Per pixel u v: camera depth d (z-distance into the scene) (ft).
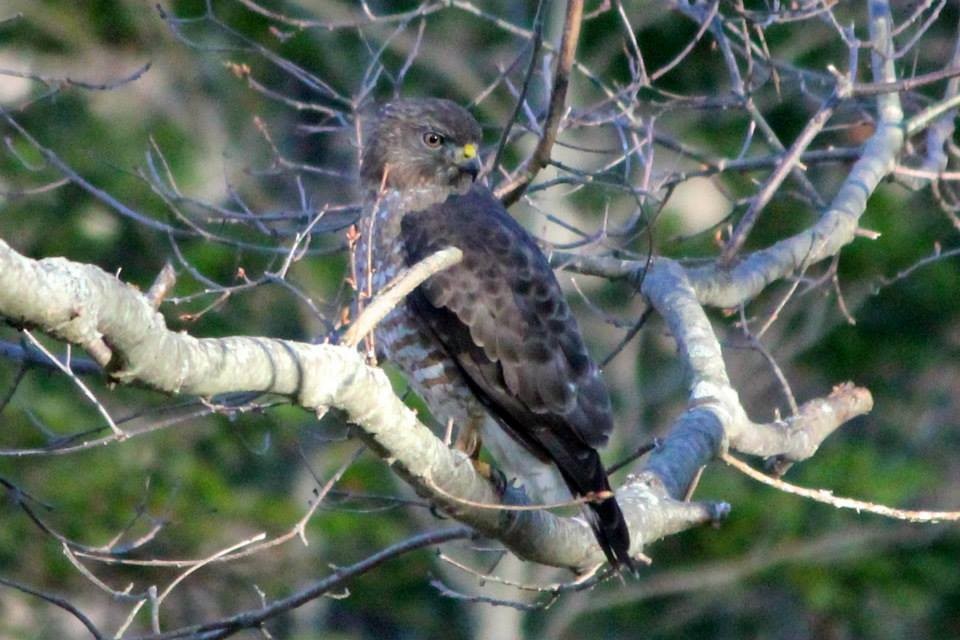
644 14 50.47
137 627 49.83
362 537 52.21
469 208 29.14
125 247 49.88
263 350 19.63
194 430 51.67
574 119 34.04
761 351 31.07
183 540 50.01
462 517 23.89
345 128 34.17
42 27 57.21
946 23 48.14
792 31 46.11
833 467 55.21
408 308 27.84
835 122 47.16
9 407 48.88
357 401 20.94
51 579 49.75
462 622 56.24
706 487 54.85
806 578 54.80
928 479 55.88
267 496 52.01
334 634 58.44
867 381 59.21
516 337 27.12
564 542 24.91
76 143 51.90
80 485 49.52
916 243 54.29
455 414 28.14
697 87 49.93
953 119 39.06
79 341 17.31
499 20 35.40
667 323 31.22
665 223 51.47
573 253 34.17
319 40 53.16
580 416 26.50
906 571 55.67
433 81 53.72
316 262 48.85
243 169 40.65
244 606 51.37
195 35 55.83
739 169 37.09
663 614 59.11
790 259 33.76
